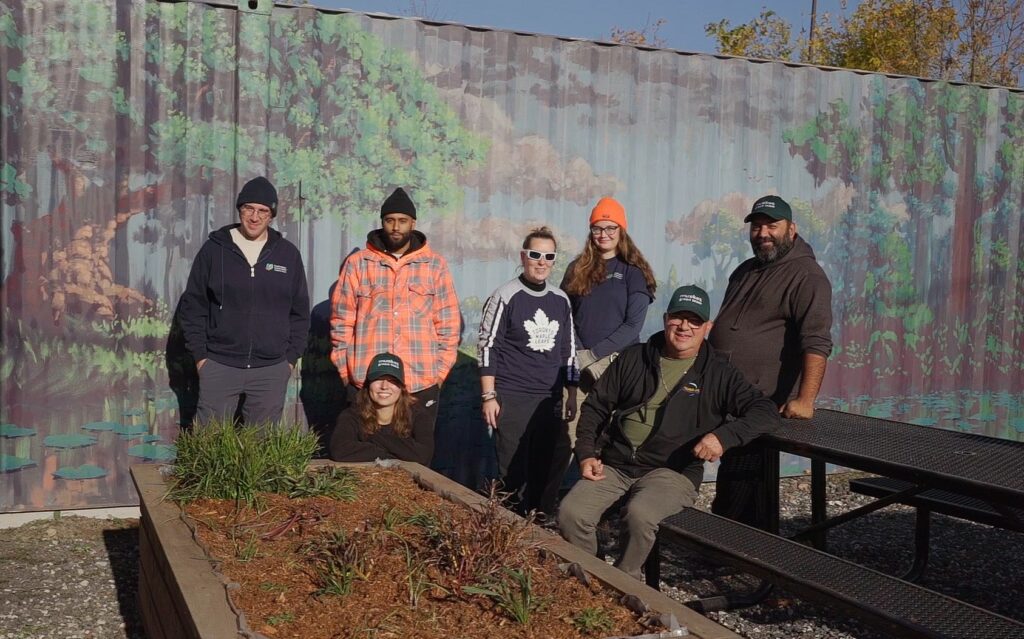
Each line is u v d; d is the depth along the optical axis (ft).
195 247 20.34
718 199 25.02
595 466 15.30
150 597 13.38
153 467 15.44
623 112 23.85
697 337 15.39
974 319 28.07
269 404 19.43
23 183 19.13
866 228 26.58
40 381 19.40
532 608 9.92
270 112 20.68
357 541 11.17
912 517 22.91
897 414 27.22
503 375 19.13
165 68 19.95
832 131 26.05
